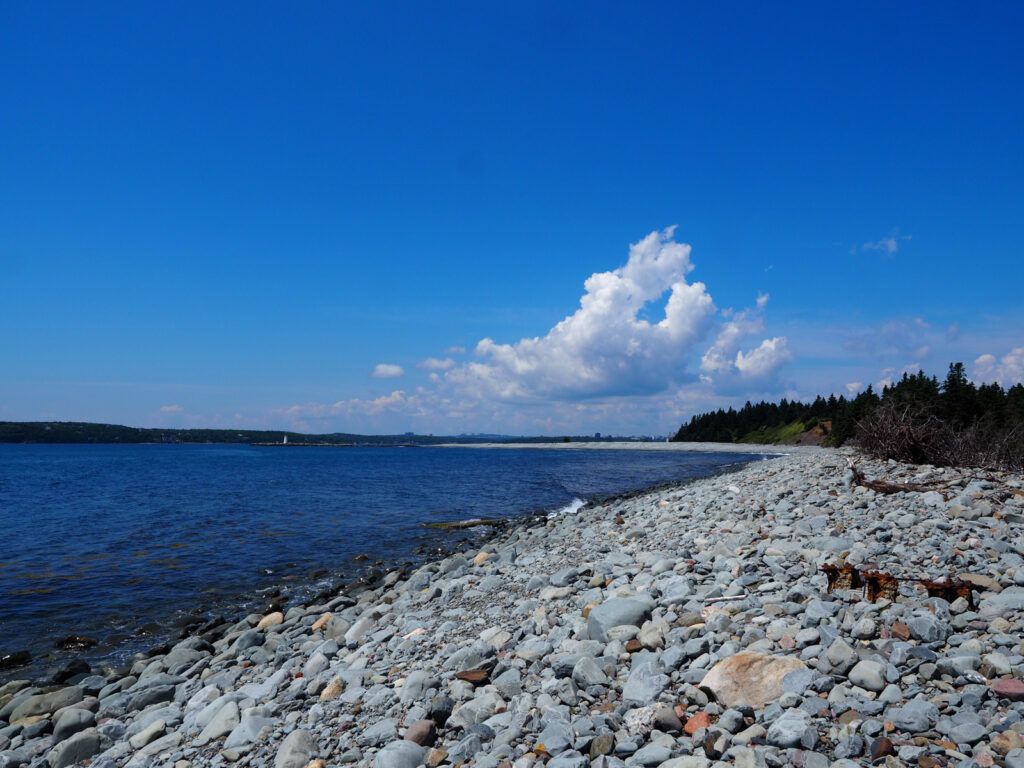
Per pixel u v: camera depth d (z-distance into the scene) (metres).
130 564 17.12
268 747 5.63
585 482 46.25
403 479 50.88
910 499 12.00
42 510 29.58
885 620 5.82
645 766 4.21
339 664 7.80
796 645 5.57
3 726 7.68
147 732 6.58
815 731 4.21
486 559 14.17
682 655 5.67
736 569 8.20
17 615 12.44
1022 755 3.62
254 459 101.19
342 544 20.12
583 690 5.51
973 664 4.73
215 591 14.27
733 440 154.88
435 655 7.29
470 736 4.91
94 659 10.10
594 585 8.93
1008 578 6.73
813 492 14.38
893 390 63.81
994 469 17.11
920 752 3.86
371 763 4.95
